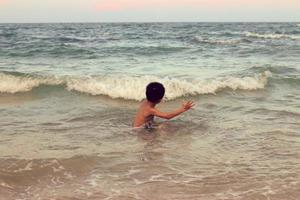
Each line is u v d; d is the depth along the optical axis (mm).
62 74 8555
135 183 3223
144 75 8469
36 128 4719
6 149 3916
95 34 30453
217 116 5305
